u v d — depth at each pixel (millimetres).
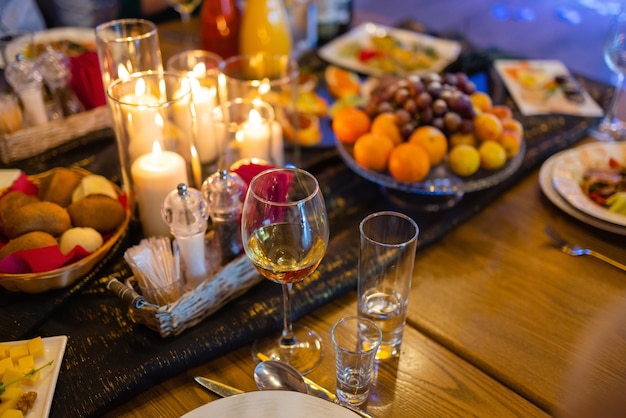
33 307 798
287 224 663
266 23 1389
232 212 806
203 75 1146
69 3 2043
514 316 814
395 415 680
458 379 725
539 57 1747
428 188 974
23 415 639
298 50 1586
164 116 898
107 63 1043
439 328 794
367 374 671
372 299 774
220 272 777
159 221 928
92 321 794
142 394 713
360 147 1002
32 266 787
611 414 675
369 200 1053
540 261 917
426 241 939
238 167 901
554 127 1237
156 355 727
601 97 1371
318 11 1626
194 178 972
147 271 750
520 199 1063
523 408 687
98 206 876
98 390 685
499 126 993
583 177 1049
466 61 1497
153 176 888
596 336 782
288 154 1150
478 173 1009
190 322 767
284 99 1163
